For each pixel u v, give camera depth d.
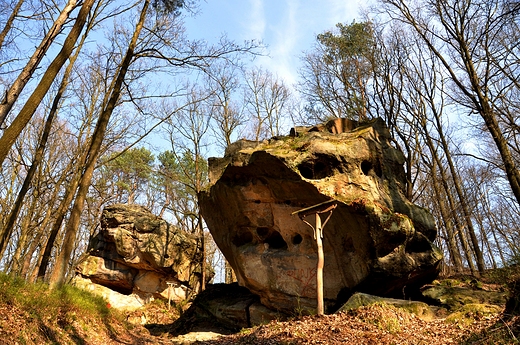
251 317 14.33
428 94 21.03
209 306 16.11
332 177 12.57
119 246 21.23
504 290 12.18
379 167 13.64
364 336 8.84
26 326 7.30
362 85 22.25
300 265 13.08
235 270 15.27
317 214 11.25
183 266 22.48
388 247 11.77
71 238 10.00
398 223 11.63
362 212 11.62
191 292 22.50
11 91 7.16
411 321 9.96
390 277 11.68
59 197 20.52
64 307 9.10
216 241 15.61
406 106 21.27
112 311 12.16
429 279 12.80
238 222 14.55
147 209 23.58
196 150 24.92
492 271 15.88
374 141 13.80
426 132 20.81
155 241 21.66
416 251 12.33
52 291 9.27
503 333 7.43
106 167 29.27
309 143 12.85
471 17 11.93
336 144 13.03
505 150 10.28
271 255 13.77
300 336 9.36
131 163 29.78
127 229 21.72
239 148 15.37
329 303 12.41
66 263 9.89
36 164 11.62
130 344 10.50
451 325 9.21
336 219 12.13
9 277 8.63
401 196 13.46
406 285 12.47
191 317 16.16
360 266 11.93
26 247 22.36
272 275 13.55
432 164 22.42
